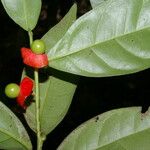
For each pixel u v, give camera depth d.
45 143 0.61
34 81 0.27
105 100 0.68
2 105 0.27
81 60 0.26
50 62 0.26
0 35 0.65
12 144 0.27
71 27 0.26
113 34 0.26
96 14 0.26
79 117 0.67
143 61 0.25
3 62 0.66
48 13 0.57
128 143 0.26
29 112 0.28
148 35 0.25
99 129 0.27
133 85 0.66
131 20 0.25
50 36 0.28
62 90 0.28
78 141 0.27
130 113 0.27
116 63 0.25
